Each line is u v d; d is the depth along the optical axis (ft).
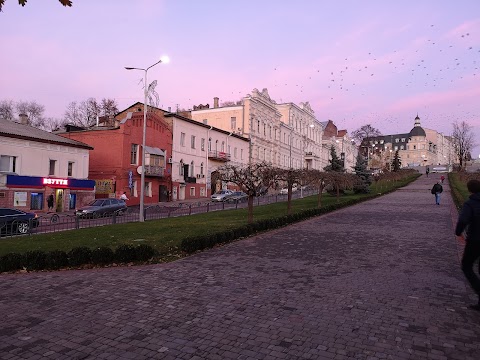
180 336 17.88
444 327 18.81
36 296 24.66
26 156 99.35
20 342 17.34
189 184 155.43
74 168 113.19
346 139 362.12
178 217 79.25
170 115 146.82
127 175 125.70
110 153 125.80
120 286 26.84
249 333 18.16
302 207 95.45
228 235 45.34
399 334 17.97
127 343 17.16
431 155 500.33
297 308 21.59
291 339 17.46
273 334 18.02
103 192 125.39
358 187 150.61
